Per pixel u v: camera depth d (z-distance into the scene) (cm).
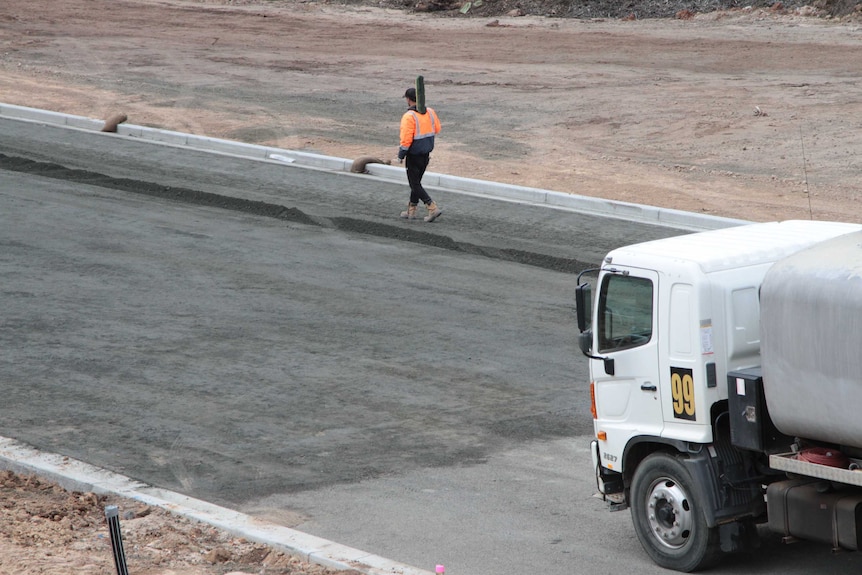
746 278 1728
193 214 4559
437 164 5662
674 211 4441
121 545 1468
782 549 1872
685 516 1761
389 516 2045
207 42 10194
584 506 2084
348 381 2780
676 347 1745
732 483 1730
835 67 8069
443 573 1720
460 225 4375
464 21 11406
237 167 5403
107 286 3572
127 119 6656
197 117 6931
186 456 2323
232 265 3841
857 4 9800
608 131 6612
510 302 3453
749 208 4706
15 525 1945
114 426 2477
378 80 8369
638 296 1819
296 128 6638
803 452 1623
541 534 1961
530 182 5231
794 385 1566
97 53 9506
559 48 9506
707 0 10838
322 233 4284
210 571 1789
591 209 4653
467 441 2414
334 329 3188
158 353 2969
